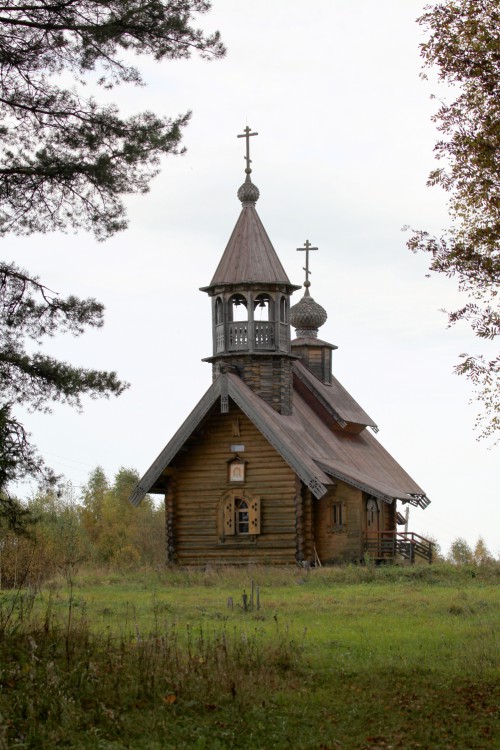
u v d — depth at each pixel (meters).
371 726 15.48
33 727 13.96
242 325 51.12
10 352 22.52
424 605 31.95
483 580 42.12
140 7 21.45
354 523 49.06
